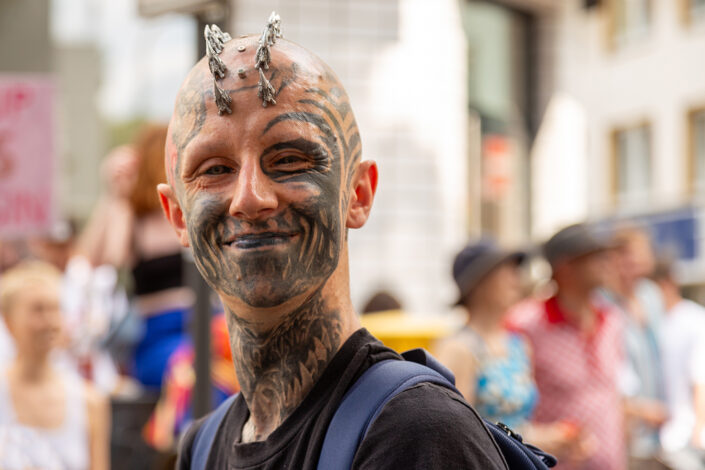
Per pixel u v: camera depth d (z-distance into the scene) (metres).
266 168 1.44
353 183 1.55
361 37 8.89
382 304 5.30
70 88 7.39
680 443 5.32
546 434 3.91
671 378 5.45
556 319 4.19
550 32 11.30
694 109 14.52
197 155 1.46
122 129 7.46
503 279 3.82
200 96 1.47
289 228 1.44
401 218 9.06
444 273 9.16
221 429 1.67
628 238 5.60
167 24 7.46
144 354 4.34
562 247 4.20
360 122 8.94
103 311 5.01
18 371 3.95
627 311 5.52
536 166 11.30
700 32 14.40
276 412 1.52
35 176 4.42
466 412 1.38
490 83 11.04
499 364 3.79
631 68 15.39
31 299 3.93
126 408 4.16
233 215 1.43
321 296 1.50
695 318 5.52
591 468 4.08
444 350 3.78
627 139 15.50
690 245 13.77
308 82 1.46
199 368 3.34
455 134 9.42
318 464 1.41
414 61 9.09
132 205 4.48
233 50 1.47
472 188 10.91
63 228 5.47
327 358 1.50
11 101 4.41
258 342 1.51
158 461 3.95
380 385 1.41
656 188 15.07
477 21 10.88
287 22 8.64
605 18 15.44
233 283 1.46
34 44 6.19
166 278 4.37
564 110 11.37
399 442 1.33
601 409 4.16
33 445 3.88
